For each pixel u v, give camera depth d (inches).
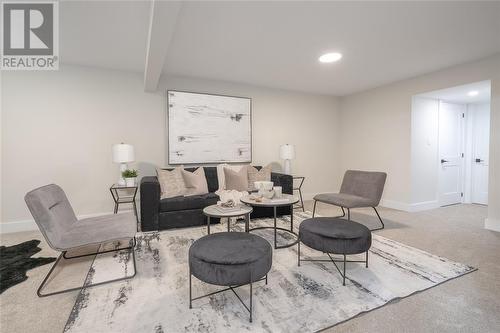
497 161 120.9
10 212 122.8
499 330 54.5
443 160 177.3
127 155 125.8
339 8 81.5
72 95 131.3
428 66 136.5
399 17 87.3
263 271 59.7
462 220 140.9
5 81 120.4
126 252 95.8
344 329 55.1
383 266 83.4
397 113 167.3
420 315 59.5
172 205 122.1
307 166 199.6
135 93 143.3
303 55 120.5
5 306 63.5
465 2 78.7
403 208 165.0
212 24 90.8
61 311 61.7
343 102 209.2
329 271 80.1
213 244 64.6
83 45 107.7
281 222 135.3
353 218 144.9
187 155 154.9
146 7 80.1
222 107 163.3
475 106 186.9
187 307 62.4
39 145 126.6
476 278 76.3
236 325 56.0
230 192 134.1
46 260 89.6
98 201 137.8
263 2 77.9
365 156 190.7
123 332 54.1
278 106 184.9
